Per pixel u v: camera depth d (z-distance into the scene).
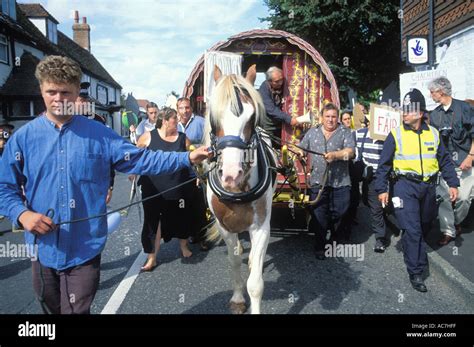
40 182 2.28
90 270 2.36
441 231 5.32
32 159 2.26
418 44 9.34
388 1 16.47
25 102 19.39
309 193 5.18
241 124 2.86
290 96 6.18
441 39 9.55
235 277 3.79
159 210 4.87
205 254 5.43
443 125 5.45
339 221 5.26
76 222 2.32
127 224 7.14
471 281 4.07
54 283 2.40
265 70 8.15
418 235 4.21
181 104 5.77
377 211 5.43
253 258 3.28
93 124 2.42
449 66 9.16
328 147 4.95
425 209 4.36
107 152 2.44
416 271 4.21
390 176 4.50
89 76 30.19
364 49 18.47
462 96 8.57
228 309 3.82
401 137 4.30
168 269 4.89
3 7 20.28
